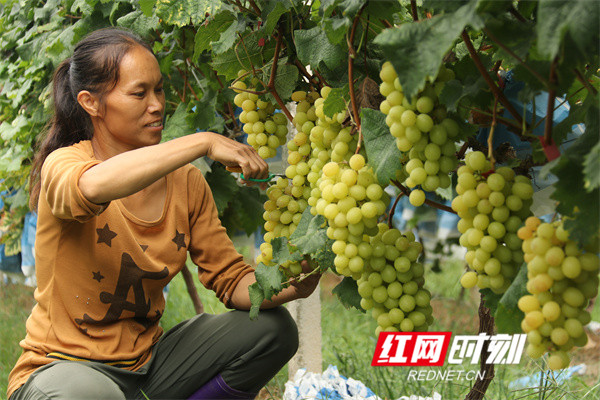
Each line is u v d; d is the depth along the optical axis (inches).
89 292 77.1
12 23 157.8
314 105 68.2
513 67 59.3
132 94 76.2
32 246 147.0
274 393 120.6
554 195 44.9
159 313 85.5
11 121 155.6
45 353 76.4
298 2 66.5
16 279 169.0
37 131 133.1
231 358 84.3
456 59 63.7
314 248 62.6
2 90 158.6
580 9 39.6
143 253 79.6
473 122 63.4
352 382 97.7
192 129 98.8
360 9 55.8
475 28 43.0
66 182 68.2
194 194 87.4
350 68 56.8
